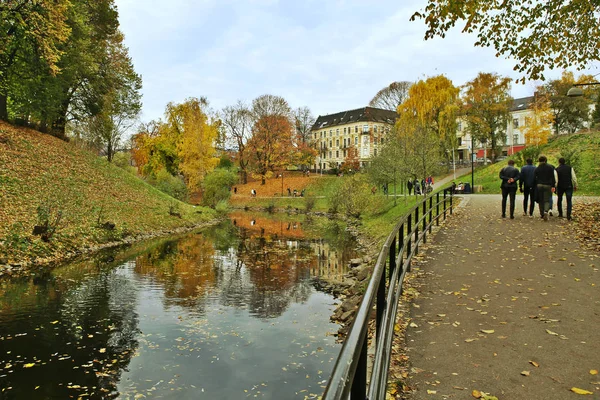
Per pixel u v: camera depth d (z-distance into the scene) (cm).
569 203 1339
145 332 857
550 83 5803
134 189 3072
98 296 1116
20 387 615
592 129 4362
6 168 2106
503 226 1282
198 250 1956
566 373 403
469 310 588
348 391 101
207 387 634
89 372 671
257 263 1650
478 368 417
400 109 4100
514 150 7606
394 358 443
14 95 2761
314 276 1421
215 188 4362
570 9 999
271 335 853
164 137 5188
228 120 7412
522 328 518
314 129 10819
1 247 1424
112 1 3544
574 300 614
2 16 1991
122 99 3988
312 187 6397
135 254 1783
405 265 630
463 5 969
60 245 1669
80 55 2831
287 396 611
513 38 1084
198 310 1017
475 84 5359
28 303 1027
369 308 168
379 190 3403
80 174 2662
